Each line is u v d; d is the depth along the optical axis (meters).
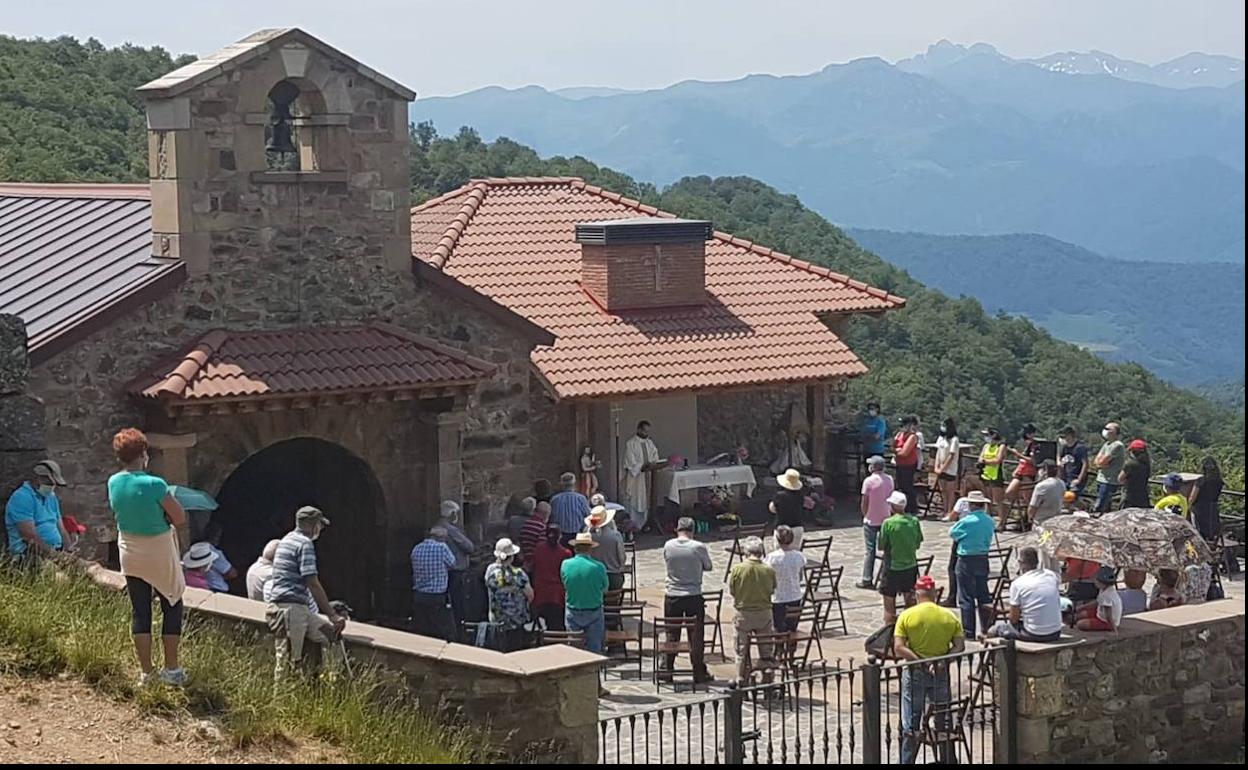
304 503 21.38
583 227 27.53
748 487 26.19
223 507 21.52
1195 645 15.51
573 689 12.19
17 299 19.62
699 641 16.81
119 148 43.03
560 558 17.98
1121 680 15.02
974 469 27.20
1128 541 16.23
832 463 28.66
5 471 14.36
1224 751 15.66
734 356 26.95
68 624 12.22
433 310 21.31
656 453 25.86
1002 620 16.64
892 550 18.47
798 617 17.06
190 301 19.25
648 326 27.19
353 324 20.58
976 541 18.06
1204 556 16.62
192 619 13.22
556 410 25.52
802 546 20.39
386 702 12.51
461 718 12.28
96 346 18.53
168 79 19.22
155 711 11.13
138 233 20.78
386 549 20.44
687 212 55.06
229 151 19.50
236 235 19.59
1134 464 22.97
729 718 12.75
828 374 27.30
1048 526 16.73
